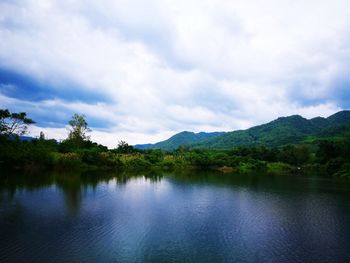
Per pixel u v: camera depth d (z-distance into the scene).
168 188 63.88
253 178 94.94
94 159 110.31
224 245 26.75
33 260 21.81
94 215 36.06
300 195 57.56
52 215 35.28
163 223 33.69
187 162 141.12
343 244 27.55
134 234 29.14
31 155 90.12
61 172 89.56
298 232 31.39
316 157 166.62
